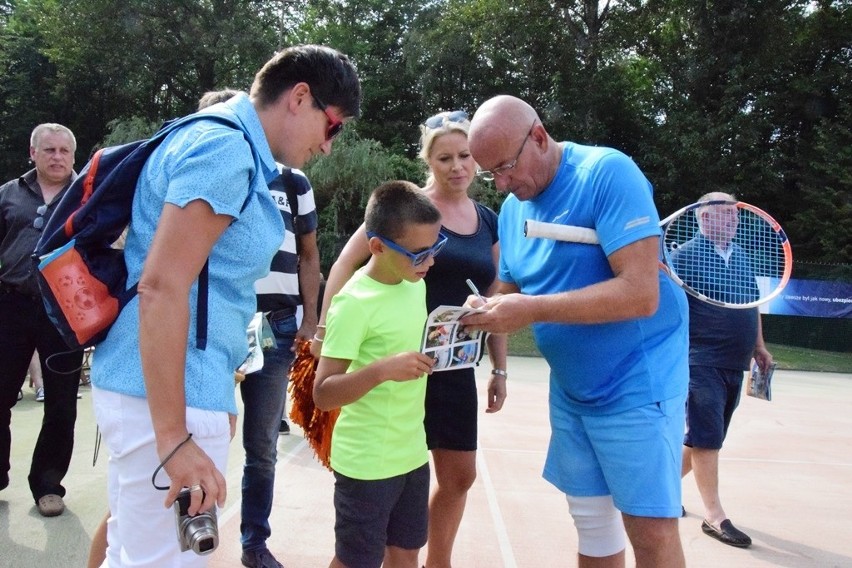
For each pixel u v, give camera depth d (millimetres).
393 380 2230
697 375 3881
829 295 17516
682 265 2930
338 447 2396
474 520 3916
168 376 1521
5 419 3779
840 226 22078
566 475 2449
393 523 2504
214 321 1674
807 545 3805
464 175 2934
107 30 26078
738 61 23406
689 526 4031
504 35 25344
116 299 1683
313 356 2818
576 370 2291
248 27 26578
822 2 24922
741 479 5129
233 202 1609
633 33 25156
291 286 3316
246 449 3141
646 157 23766
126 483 1675
